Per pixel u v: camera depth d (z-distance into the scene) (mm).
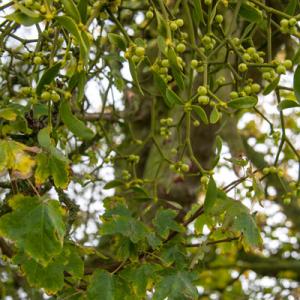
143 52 1031
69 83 985
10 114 997
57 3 1054
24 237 938
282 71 1088
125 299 1117
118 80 1307
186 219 1265
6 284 1661
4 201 1161
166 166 1879
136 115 1866
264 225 2492
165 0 1195
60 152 985
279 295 2639
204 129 1916
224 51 1425
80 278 1056
